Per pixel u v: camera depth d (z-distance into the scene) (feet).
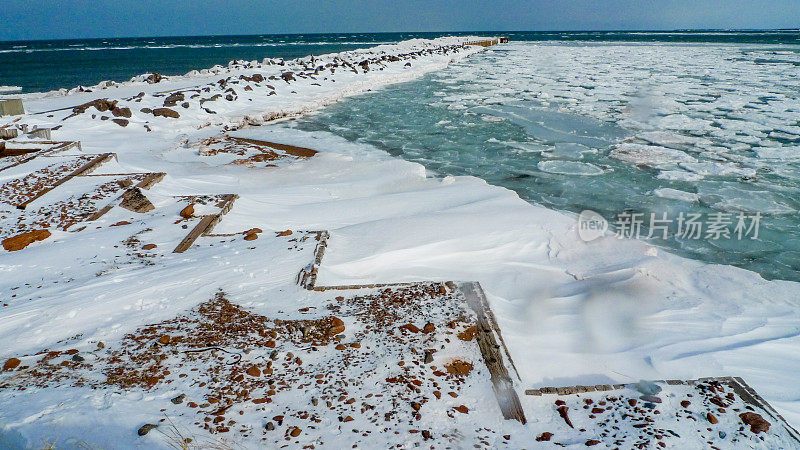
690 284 17.53
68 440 7.91
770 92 65.72
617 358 12.10
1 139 35.01
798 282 18.95
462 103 63.21
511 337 12.64
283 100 61.87
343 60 106.52
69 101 59.26
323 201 26.73
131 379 10.05
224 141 42.98
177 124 47.29
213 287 14.92
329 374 10.45
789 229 24.36
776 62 109.50
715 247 22.48
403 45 184.24
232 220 21.74
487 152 39.99
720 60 116.37
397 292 14.70
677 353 12.32
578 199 29.04
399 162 34.81
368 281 16.30
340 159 36.19
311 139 44.62
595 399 9.99
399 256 18.52
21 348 11.73
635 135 44.32
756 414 9.37
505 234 21.27
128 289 14.58
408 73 92.68
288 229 21.68
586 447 8.50
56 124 40.78
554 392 10.16
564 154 38.86
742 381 10.57
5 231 19.92
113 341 11.81
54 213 21.84
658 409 9.60
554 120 51.65
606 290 16.69
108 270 16.24
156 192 24.56
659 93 66.80
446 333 12.23
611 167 35.22
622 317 14.74
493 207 24.76
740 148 39.11
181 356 11.05
